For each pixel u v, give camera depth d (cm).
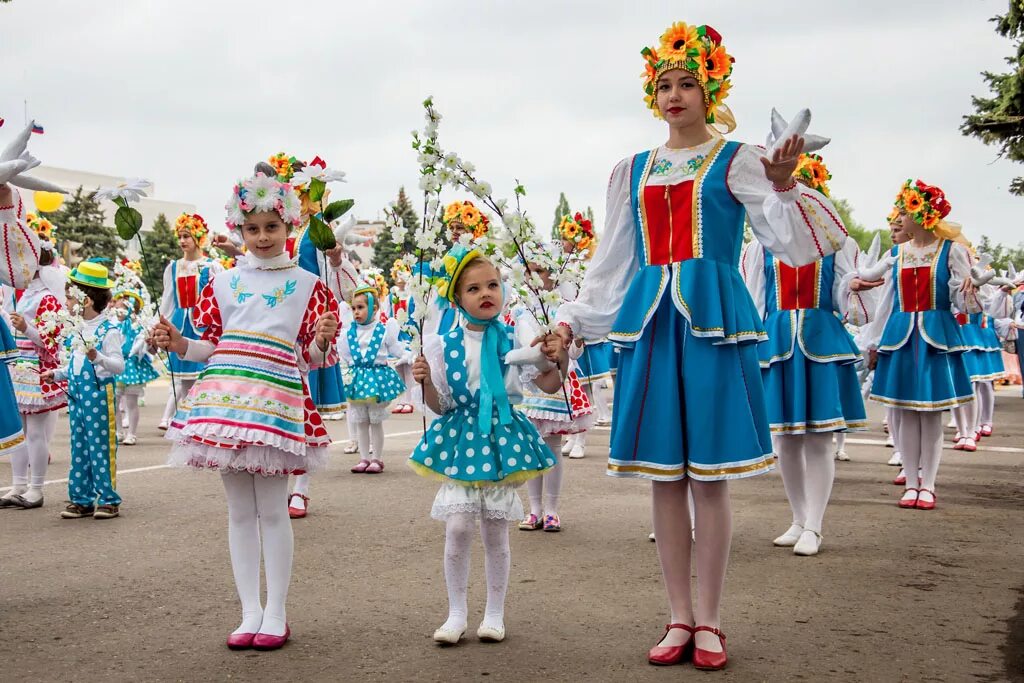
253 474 427
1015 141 1859
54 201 814
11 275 469
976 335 1259
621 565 554
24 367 741
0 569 546
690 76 401
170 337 430
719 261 398
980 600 477
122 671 381
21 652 404
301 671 380
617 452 403
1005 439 1254
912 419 753
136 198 452
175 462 427
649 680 366
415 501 767
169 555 580
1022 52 1614
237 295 445
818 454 597
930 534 639
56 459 1035
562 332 417
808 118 355
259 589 459
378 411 933
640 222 411
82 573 537
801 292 611
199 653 403
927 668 378
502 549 423
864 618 446
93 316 704
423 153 419
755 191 394
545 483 653
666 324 399
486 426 423
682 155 408
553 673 375
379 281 1507
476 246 443
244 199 443
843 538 627
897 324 766
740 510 728
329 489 830
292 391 435
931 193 767
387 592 496
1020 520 688
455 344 438
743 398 391
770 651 399
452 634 411
